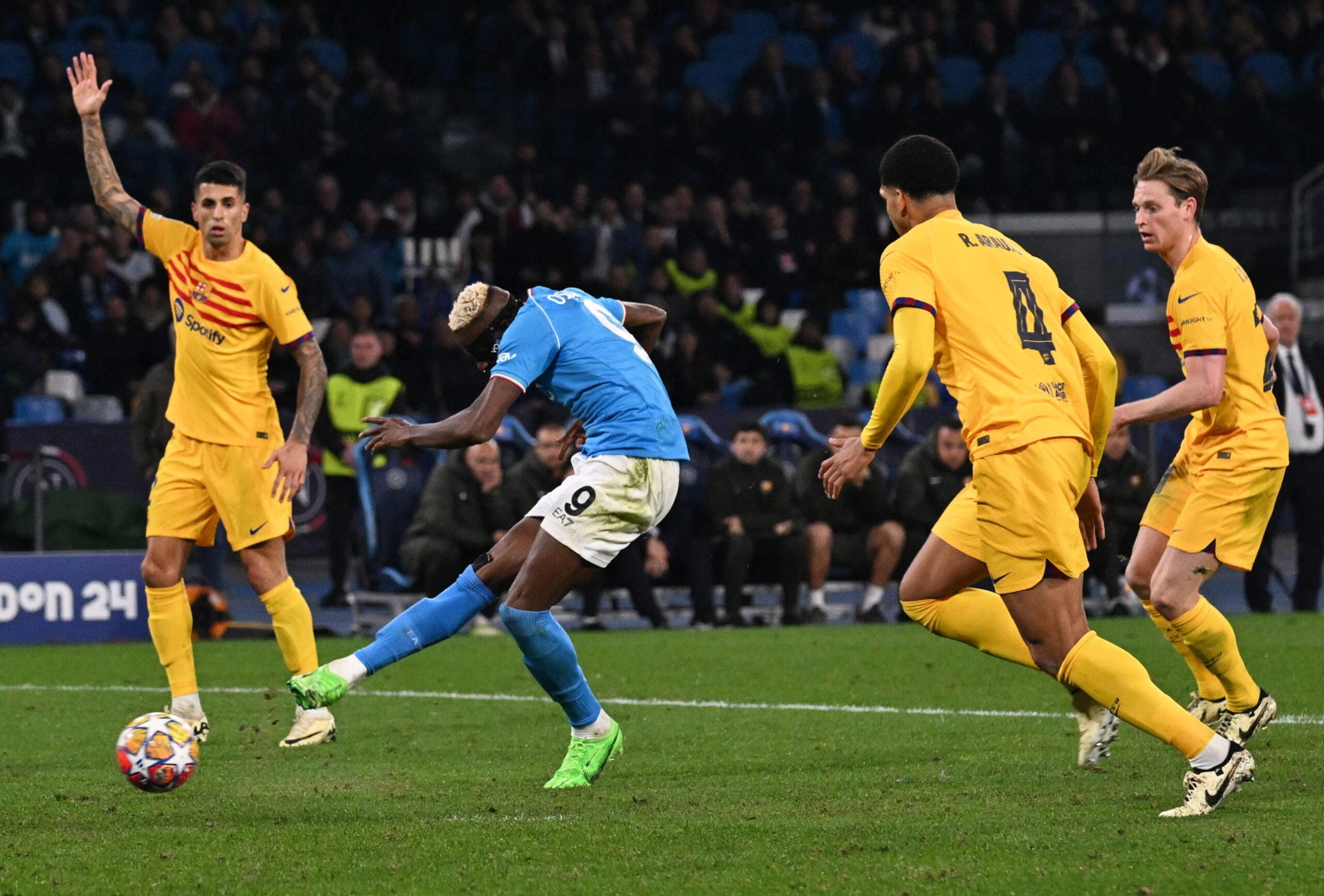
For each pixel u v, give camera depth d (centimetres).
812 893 1327
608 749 1898
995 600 1905
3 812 1745
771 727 2344
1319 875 1342
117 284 6097
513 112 7362
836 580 4266
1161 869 1374
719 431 5059
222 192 2209
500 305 1869
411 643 1809
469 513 3953
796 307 6562
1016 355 1652
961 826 1573
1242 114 7162
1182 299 1962
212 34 7388
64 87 6900
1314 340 6875
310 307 6012
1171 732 1606
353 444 4338
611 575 4103
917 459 4200
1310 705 2444
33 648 3703
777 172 7006
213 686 2972
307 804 1775
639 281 6388
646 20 7975
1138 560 2136
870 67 7831
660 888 1350
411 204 6544
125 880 1415
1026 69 7662
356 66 7331
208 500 2292
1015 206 7050
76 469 5141
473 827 1617
